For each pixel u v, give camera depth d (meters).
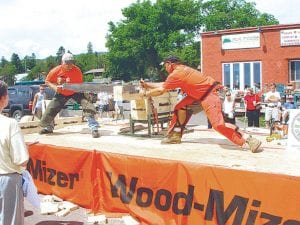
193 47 66.88
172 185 5.94
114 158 6.68
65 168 7.43
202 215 5.59
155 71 69.62
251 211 5.09
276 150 7.96
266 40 27.89
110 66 70.62
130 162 6.46
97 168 6.93
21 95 25.33
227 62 29.47
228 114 14.23
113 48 69.06
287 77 27.44
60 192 7.55
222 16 67.94
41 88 16.47
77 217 6.78
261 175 5.00
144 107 9.81
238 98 22.20
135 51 67.69
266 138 9.40
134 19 68.38
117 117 18.09
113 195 6.72
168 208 6.00
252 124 16.48
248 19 68.25
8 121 4.88
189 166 5.72
